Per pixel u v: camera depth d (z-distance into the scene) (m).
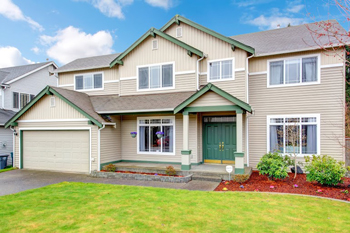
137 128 13.95
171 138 13.24
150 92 13.77
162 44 13.59
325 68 11.26
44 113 13.61
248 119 12.62
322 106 11.29
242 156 10.17
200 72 13.09
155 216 6.04
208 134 13.02
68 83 16.55
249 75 12.70
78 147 12.84
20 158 14.12
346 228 5.33
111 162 13.27
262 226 5.43
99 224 5.59
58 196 7.97
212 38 12.93
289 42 12.81
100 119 12.65
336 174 8.30
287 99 11.94
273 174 9.42
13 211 6.52
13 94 19.94
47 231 5.25
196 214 6.16
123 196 7.86
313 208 6.55
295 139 11.62
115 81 15.23
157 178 10.37
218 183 9.75
